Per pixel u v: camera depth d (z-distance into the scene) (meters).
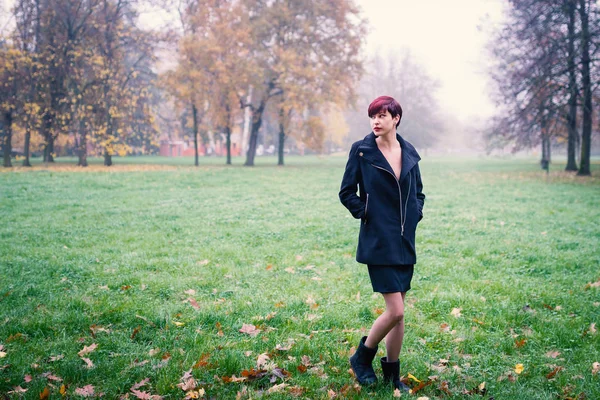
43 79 28.91
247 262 6.93
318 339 4.07
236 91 34.12
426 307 4.96
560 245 8.06
